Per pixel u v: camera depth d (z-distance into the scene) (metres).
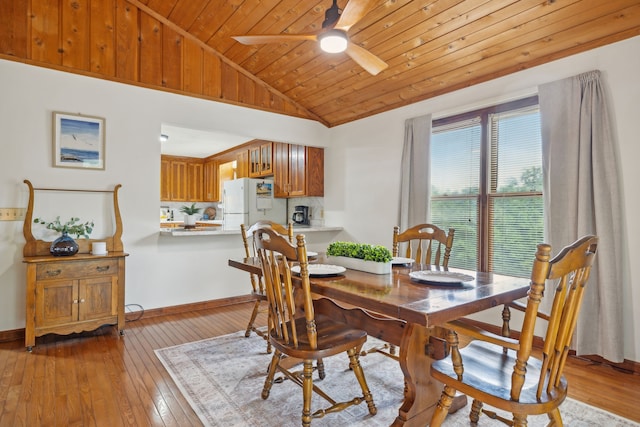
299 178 5.02
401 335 1.87
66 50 3.19
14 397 2.04
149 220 3.59
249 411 1.94
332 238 4.88
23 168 3.00
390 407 2.01
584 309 2.51
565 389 1.34
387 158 4.13
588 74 2.55
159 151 3.64
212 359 2.60
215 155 7.16
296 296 2.66
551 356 1.30
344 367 2.52
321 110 4.62
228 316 3.66
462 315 1.44
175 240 3.77
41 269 2.75
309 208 5.34
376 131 4.27
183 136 5.38
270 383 2.05
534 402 1.25
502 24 2.62
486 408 2.03
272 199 5.56
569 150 2.62
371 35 3.07
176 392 2.13
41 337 3.00
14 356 2.62
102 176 3.34
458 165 3.55
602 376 2.34
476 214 3.39
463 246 3.50
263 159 5.82
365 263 2.16
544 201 2.79
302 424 1.76
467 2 2.52
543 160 2.78
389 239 4.10
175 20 3.62
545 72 2.83
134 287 3.53
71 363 2.51
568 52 2.68
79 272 2.90
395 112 4.05
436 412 1.49
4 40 2.94
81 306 2.91
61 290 2.83
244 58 3.92
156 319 3.54
